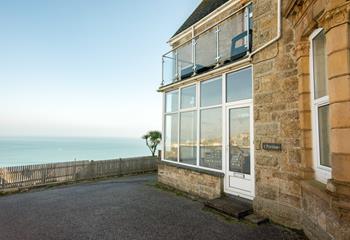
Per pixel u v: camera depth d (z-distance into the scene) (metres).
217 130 7.30
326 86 4.09
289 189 4.93
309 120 4.54
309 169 4.45
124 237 4.60
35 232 4.96
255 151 5.73
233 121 6.80
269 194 5.33
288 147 4.99
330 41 3.43
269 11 5.67
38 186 10.60
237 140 6.62
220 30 7.89
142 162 14.92
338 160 3.29
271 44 5.48
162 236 4.61
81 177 12.20
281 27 5.27
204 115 7.85
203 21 9.53
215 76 7.44
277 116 5.27
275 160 5.25
